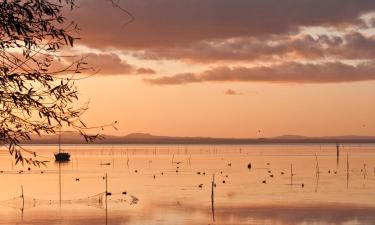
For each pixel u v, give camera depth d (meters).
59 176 168.75
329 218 82.06
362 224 76.75
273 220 80.94
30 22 9.32
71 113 9.66
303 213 87.44
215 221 80.94
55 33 9.52
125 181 153.62
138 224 79.19
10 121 9.30
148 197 113.50
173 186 137.62
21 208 97.31
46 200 108.94
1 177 168.75
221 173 181.38
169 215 87.62
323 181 147.00
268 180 152.25
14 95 9.26
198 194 118.50
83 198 112.06
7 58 9.21
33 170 198.88
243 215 86.31
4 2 9.12
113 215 88.31
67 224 78.94
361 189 124.25
